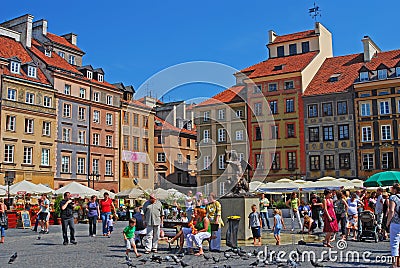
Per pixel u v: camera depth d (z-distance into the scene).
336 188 33.25
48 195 39.47
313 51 56.81
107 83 56.56
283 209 40.41
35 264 12.18
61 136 48.44
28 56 49.00
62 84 49.34
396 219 10.77
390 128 46.84
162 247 15.83
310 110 51.44
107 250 15.39
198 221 14.05
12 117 43.78
